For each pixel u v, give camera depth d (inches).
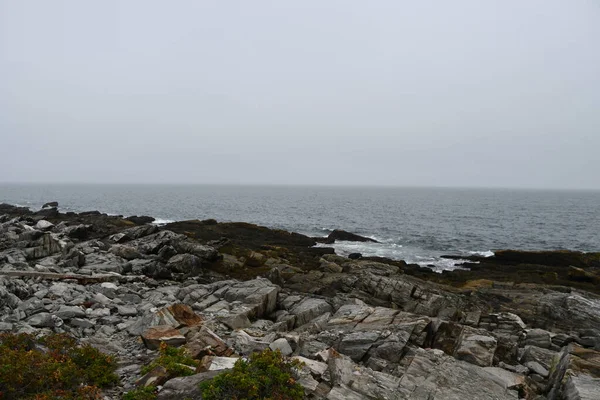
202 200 5679.1
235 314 585.6
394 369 430.3
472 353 466.0
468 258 1637.6
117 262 890.7
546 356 497.7
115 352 429.4
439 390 356.5
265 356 334.3
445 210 4407.0
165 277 895.7
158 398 297.7
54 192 7111.2
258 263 1138.0
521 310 828.0
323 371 365.7
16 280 609.6
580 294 947.3
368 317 576.4
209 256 1081.4
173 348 394.3
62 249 907.4
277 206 4724.4
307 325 579.8
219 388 292.7
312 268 1149.1
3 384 287.3
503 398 364.8
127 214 3287.4
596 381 365.1
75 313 520.7
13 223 1232.2
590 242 2224.4
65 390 300.0
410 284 894.4
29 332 436.5
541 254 1520.7
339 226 2785.4
